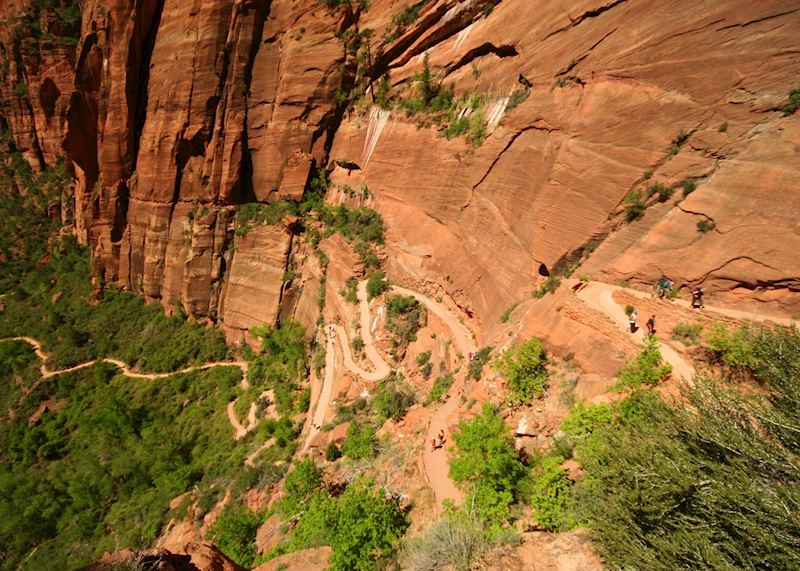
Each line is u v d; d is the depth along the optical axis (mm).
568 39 24125
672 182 17250
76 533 36094
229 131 50469
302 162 49219
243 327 50219
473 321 28625
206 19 48344
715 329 13727
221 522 27203
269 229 49750
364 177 45781
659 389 13617
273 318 47531
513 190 26703
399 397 27375
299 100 48469
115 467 40844
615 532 8766
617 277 18188
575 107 22547
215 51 48844
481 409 18969
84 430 46406
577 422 14656
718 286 14914
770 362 10992
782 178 13859
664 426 10148
